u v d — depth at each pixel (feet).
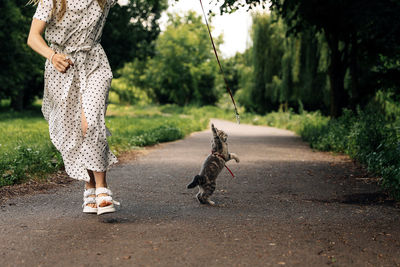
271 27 113.91
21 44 85.76
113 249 10.34
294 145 50.11
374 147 30.76
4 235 11.41
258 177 23.59
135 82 234.79
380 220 13.82
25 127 53.16
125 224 12.72
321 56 83.41
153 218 13.62
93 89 12.55
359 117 43.83
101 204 12.41
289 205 16.31
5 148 27.89
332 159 33.83
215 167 16.51
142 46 128.06
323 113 119.03
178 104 230.07
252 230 12.27
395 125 35.40
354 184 21.52
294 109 133.08
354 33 54.29
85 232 11.77
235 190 19.67
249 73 127.75
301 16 55.57
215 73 224.74
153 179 22.25
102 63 12.98
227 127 108.58
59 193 17.79
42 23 12.15
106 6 12.96
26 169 20.56
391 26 42.04
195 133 76.79
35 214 13.88
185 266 9.29
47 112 13.23
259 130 95.30
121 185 20.21
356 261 9.83
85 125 12.34
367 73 53.52
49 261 9.53
